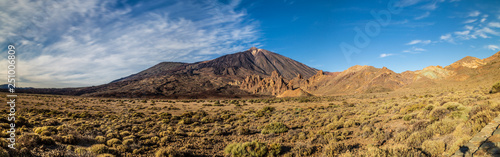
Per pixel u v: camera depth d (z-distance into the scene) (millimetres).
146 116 36719
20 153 8500
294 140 15164
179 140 17000
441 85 118625
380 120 17719
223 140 17594
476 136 7141
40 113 34469
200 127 24547
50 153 9273
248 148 12383
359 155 9188
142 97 197750
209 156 13148
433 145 8078
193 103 90750
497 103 10531
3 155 7789
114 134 16484
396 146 8789
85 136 14219
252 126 23062
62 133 13797
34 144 9820
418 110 18219
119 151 12352
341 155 10266
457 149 6844
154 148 14453
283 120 27391
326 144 13000
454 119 10977
